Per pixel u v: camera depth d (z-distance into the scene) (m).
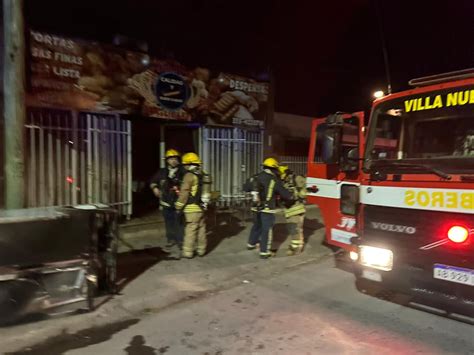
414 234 3.89
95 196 7.92
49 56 7.18
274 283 5.54
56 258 4.09
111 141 8.13
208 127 9.78
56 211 4.32
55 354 3.52
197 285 5.28
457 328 4.07
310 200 5.91
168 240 6.97
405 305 4.69
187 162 6.30
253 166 10.73
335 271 6.11
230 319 4.30
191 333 3.96
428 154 4.10
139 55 8.38
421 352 3.56
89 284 4.32
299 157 12.59
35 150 7.16
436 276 3.72
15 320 3.89
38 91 7.09
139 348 3.64
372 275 4.24
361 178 4.51
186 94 9.22
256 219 6.96
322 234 8.64
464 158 3.80
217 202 9.89
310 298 4.94
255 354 3.53
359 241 4.42
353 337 3.87
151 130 10.05
